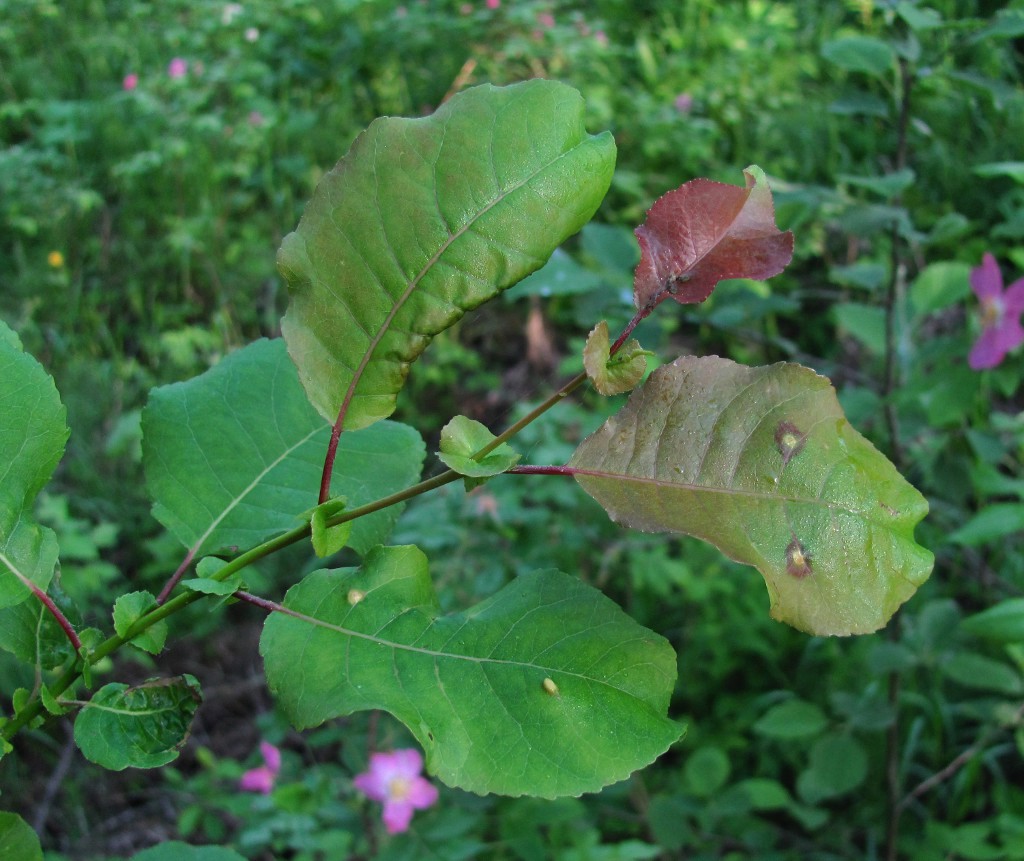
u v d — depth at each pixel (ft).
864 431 3.06
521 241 0.74
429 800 2.24
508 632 0.76
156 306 4.85
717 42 6.53
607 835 2.97
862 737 3.10
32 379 0.85
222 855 0.95
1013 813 2.86
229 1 6.84
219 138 5.73
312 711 0.75
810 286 4.63
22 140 6.14
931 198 4.83
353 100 6.31
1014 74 5.02
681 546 3.42
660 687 0.74
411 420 4.47
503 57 6.33
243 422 0.99
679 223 0.74
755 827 2.80
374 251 0.75
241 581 0.81
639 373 0.73
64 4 7.06
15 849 0.80
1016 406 3.84
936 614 2.49
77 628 0.87
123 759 0.80
